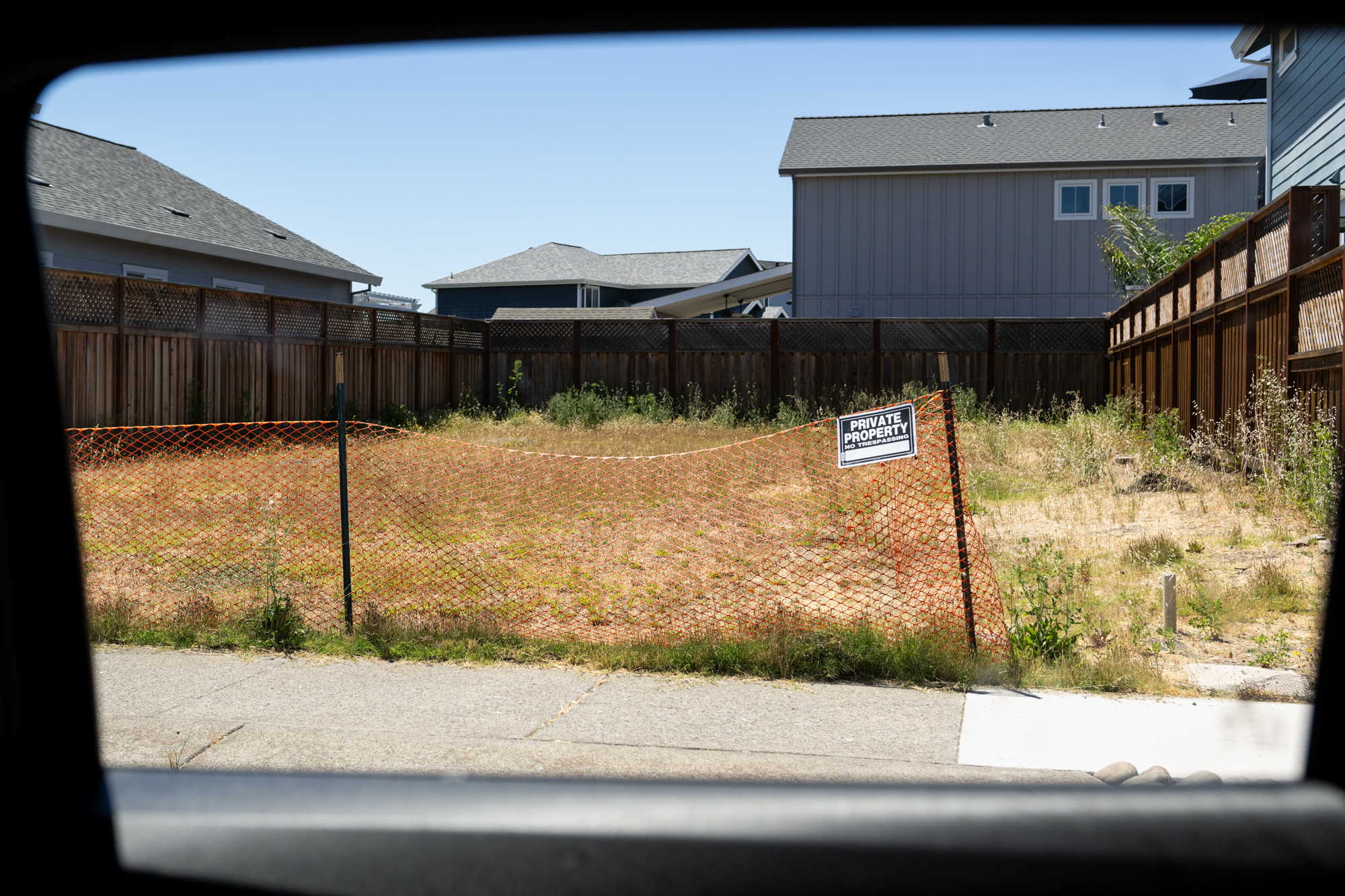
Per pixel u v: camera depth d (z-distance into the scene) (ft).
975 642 18.89
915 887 5.32
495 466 43.01
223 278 72.90
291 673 18.74
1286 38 55.72
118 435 44.14
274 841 5.87
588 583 25.13
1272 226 32.42
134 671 18.79
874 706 16.71
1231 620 20.85
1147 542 26.45
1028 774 13.57
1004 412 66.44
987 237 91.15
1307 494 28.22
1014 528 30.99
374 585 24.67
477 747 14.70
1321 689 5.92
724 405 69.56
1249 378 34.53
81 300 43.57
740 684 18.08
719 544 29.58
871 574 25.26
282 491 35.83
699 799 6.24
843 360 71.36
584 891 5.34
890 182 91.97
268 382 55.01
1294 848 5.37
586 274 145.48
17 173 6.04
